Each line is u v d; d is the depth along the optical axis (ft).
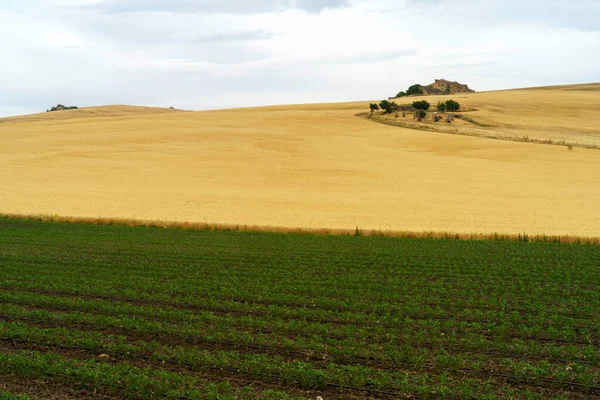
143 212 134.41
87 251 91.20
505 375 40.57
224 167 199.21
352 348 44.75
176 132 268.21
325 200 152.25
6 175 178.50
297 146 242.99
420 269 80.33
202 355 43.11
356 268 80.79
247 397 35.99
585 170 201.36
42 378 38.86
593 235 111.55
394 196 159.22
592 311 57.82
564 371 40.45
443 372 40.88
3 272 73.20
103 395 36.60
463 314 56.65
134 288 66.44
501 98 424.05
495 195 161.48
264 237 110.11
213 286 66.90
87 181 172.55
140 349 44.62
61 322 52.37
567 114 349.82
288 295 63.16
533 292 66.44
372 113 355.97
